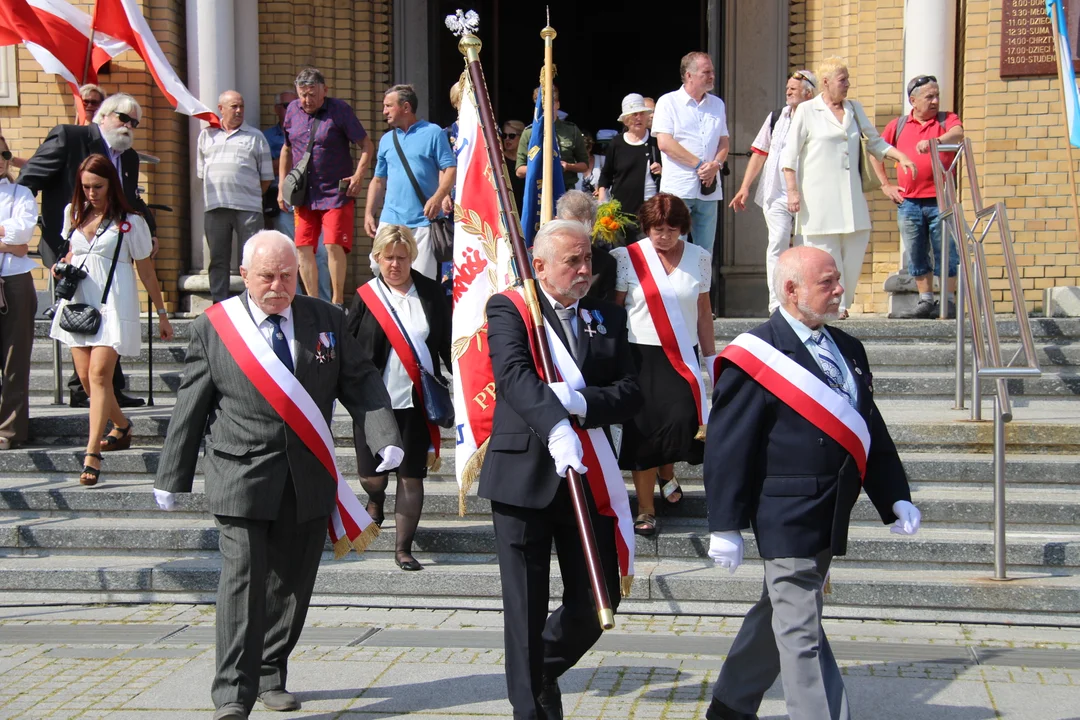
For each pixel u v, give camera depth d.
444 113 13.10
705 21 13.13
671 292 6.34
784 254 4.25
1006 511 6.46
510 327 4.36
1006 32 10.06
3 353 7.81
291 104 9.54
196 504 7.09
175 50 10.73
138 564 6.62
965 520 6.52
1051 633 5.66
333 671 5.23
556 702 4.49
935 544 6.21
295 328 4.80
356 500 5.11
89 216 7.47
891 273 10.79
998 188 10.16
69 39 10.17
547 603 4.34
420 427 6.38
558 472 4.06
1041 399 8.15
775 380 4.12
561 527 4.43
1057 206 10.09
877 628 5.77
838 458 4.11
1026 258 10.16
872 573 6.14
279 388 4.67
